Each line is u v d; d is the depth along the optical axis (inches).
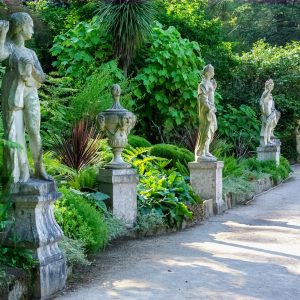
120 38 462.0
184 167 378.0
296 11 1187.3
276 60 738.8
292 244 251.9
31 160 213.9
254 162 541.3
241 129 609.0
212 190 353.4
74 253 191.2
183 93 495.5
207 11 1138.0
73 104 354.0
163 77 489.4
